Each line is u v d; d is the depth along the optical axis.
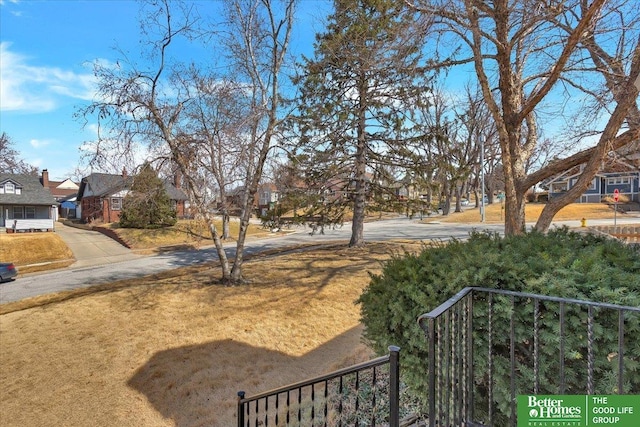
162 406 4.41
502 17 5.76
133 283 10.19
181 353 5.57
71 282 11.46
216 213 9.80
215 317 6.84
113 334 6.35
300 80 11.20
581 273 2.12
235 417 4.16
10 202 27.58
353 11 10.07
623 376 1.86
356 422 2.22
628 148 6.43
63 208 44.84
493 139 16.33
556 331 2.05
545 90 5.49
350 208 13.98
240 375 4.98
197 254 16.34
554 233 3.63
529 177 5.84
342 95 11.47
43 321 7.23
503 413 2.28
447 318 2.03
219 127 8.35
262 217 12.39
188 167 8.41
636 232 12.36
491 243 3.18
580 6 6.34
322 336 6.06
